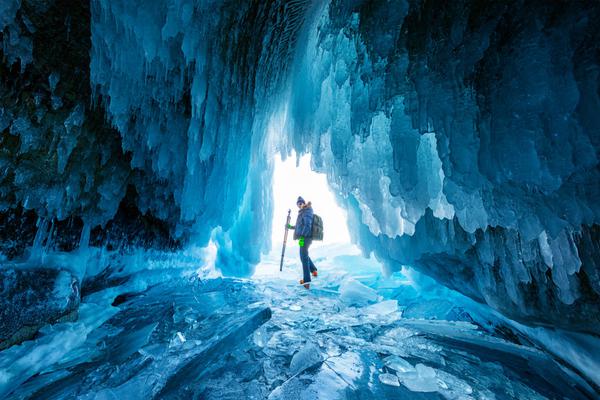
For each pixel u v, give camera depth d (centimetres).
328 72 257
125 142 204
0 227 150
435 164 190
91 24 143
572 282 118
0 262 151
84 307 210
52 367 137
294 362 149
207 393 120
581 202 104
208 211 338
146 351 154
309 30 274
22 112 136
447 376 140
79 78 156
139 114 203
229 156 309
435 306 303
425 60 155
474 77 133
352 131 219
